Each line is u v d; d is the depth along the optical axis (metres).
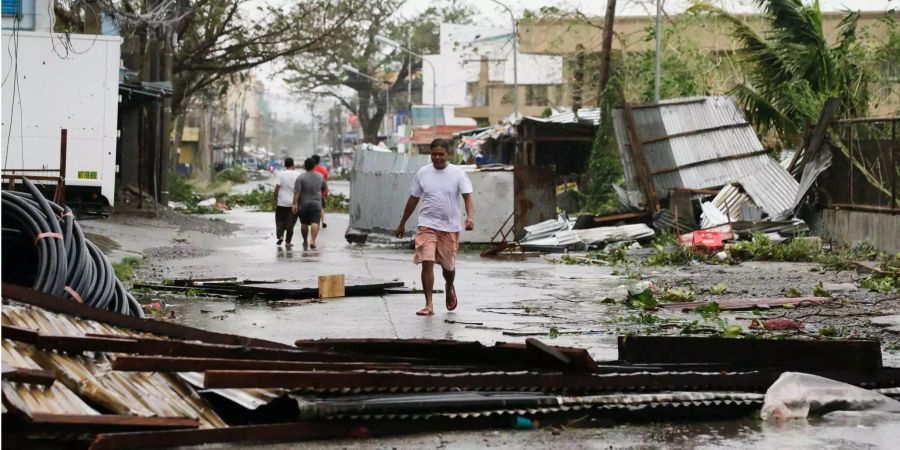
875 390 6.79
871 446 5.68
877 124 22.88
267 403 5.66
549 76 65.81
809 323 10.61
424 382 6.02
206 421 5.60
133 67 31.42
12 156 21.19
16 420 4.79
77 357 5.70
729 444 5.70
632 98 35.19
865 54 26.83
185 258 18.69
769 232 22.48
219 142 108.88
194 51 37.94
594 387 6.40
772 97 26.61
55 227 7.62
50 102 21.36
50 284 7.32
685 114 25.50
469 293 13.61
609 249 21.48
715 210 23.81
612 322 10.68
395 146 85.38
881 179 20.89
